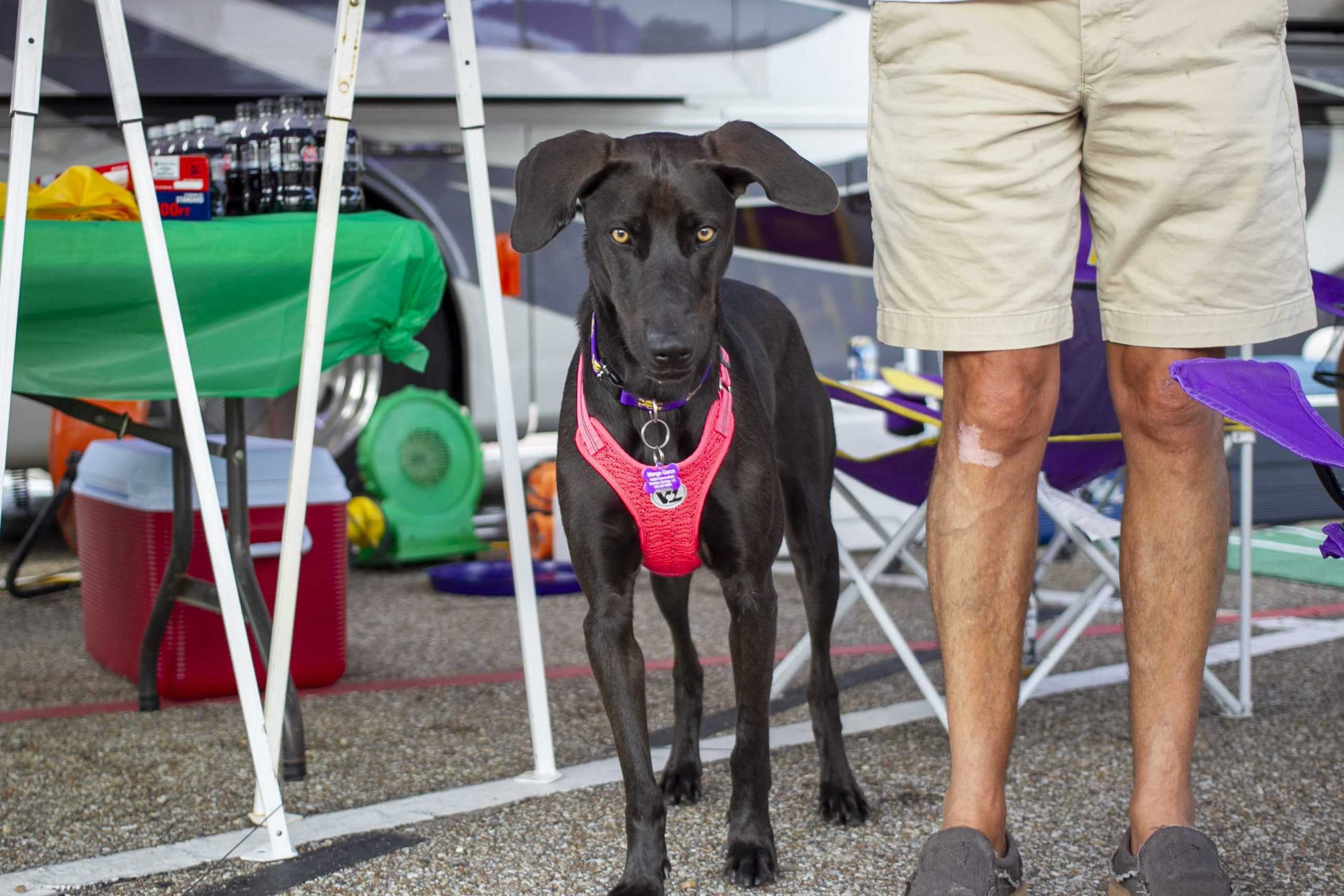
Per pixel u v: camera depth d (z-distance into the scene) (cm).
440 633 433
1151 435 192
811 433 275
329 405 576
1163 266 187
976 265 188
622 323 209
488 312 271
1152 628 191
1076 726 308
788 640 421
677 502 214
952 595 194
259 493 342
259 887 216
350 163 321
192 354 262
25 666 386
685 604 266
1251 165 180
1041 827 240
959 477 195
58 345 257
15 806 261
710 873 222
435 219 550
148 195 222
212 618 341
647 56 555
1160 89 179
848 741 299
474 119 267
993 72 185
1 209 253
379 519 545
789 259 583
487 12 538
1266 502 620
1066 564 559
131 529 350
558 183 207
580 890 213
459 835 239
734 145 214
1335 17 626
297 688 356
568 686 360
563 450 225
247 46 516
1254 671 364
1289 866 219
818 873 221
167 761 289
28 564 552
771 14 571
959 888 175
